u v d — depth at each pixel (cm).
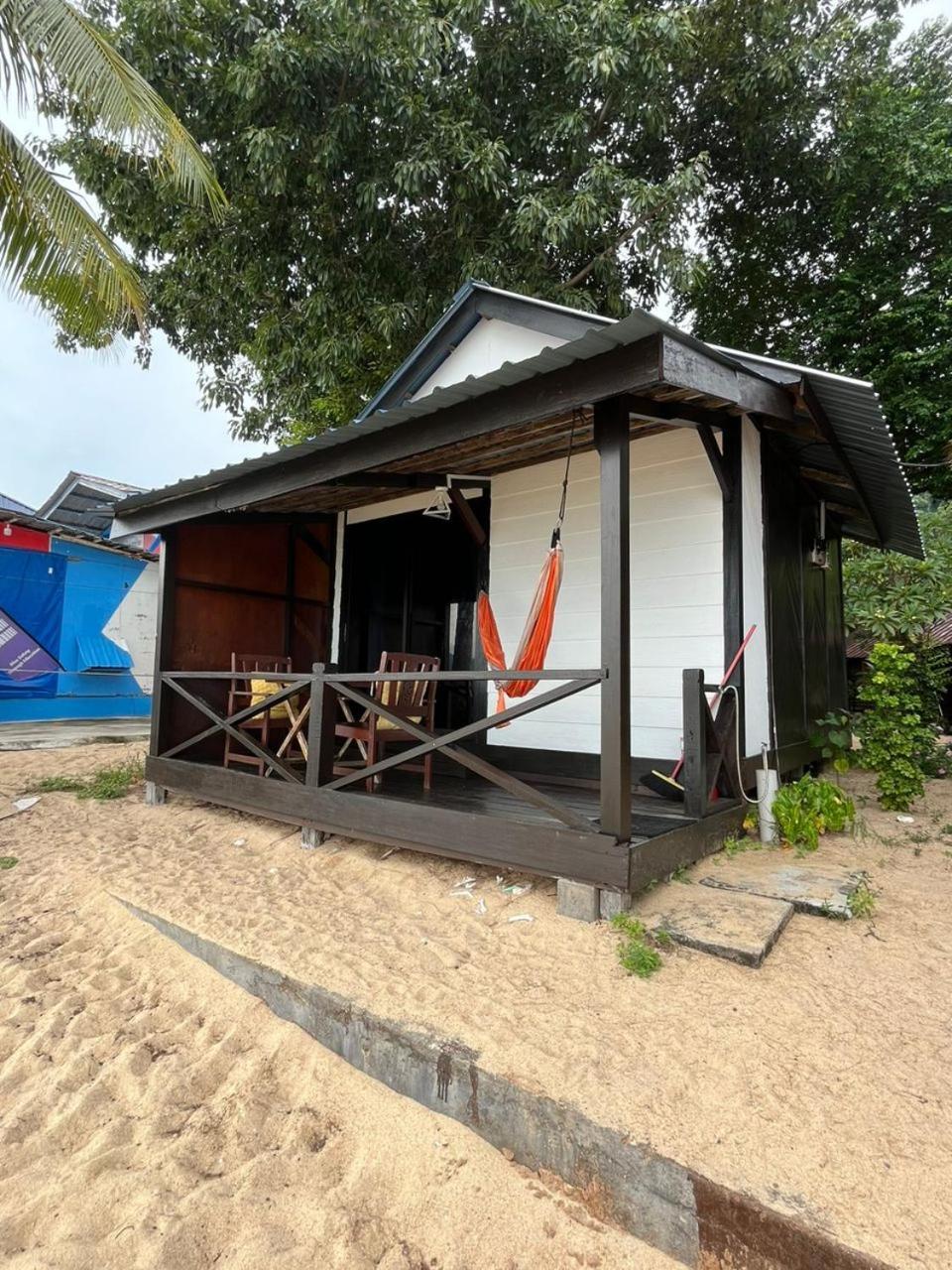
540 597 349
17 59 432
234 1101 214
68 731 938
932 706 689
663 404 344
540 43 755
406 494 558
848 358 1129
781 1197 146
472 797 382
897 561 831
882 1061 188
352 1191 182
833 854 354
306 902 323
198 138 748
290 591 627
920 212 1083
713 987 226
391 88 693
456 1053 200
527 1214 169
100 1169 188
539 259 779
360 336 802
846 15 871
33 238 467
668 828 310
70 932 323
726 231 1177
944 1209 142
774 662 433
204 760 539
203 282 894
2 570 947
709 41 854
